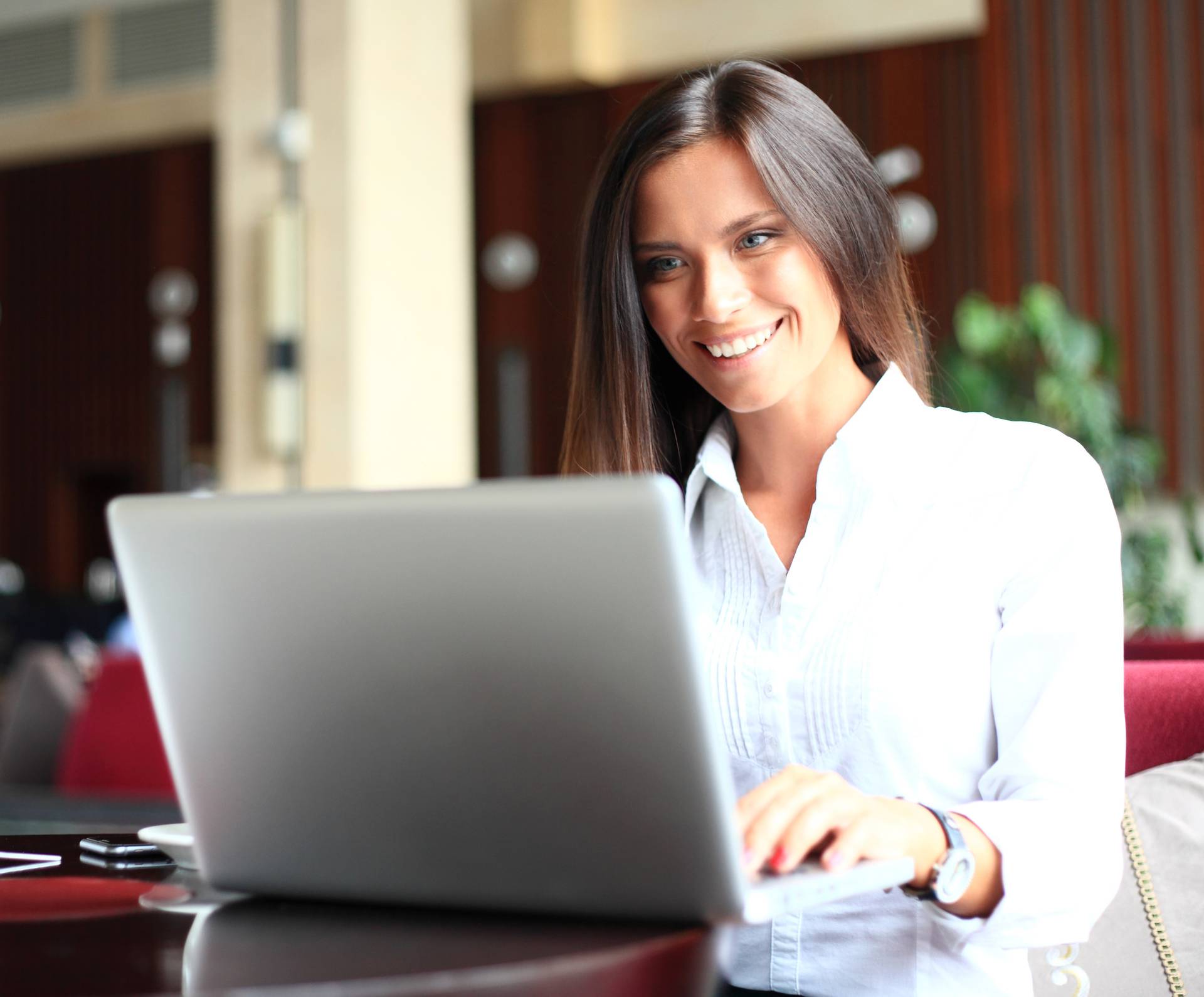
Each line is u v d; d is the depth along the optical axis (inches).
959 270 343.3
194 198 436.8
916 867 41.1
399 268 250.4
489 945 33.7
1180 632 282.8
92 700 140.9
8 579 444.1
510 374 390.0
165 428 441.7
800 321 55.0
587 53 368.8
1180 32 327.6
